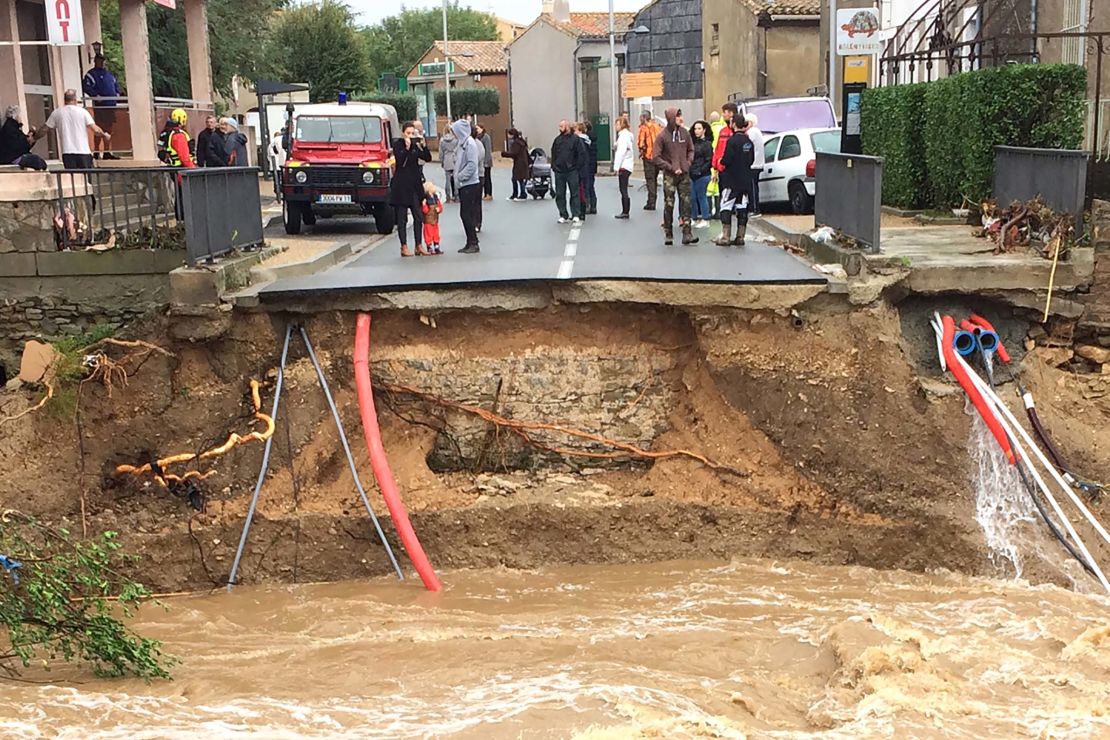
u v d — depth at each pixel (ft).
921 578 39.75
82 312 48.19
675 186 55.16
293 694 28.43
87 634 29.91
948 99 55.36
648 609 37.22
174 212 53.98
